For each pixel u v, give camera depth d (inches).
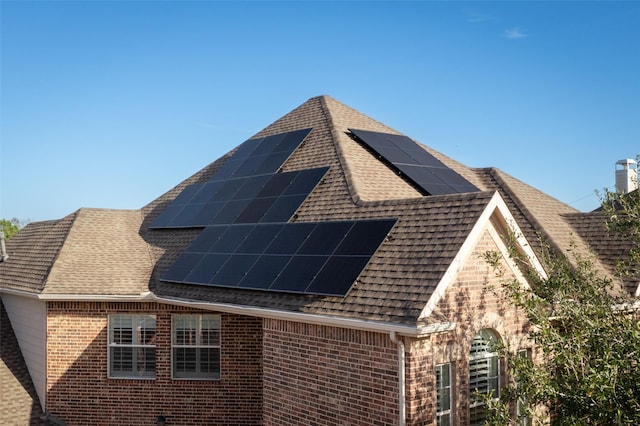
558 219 877.2
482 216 545.3
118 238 932.0
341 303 556.7
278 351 638.5
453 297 542.9
